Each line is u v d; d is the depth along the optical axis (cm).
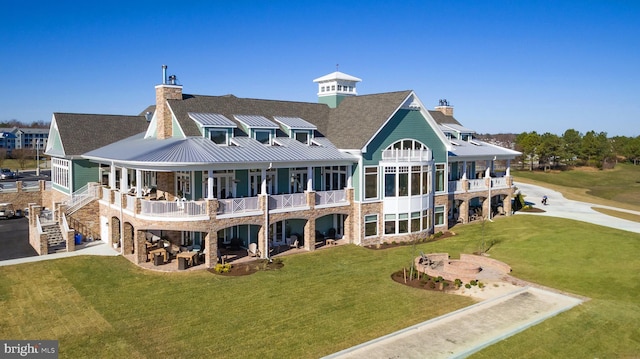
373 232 3262
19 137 15438
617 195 7369
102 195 3203
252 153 2827
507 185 4406
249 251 2858
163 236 2961
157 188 3031
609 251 2933
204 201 2584
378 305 2100
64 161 3819
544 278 2502
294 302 2119
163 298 2141
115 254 2823
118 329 1817
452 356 1630
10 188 4538
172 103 3092
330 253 2970
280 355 1625
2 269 2517
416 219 3394
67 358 1595
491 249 3103
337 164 3098
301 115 3638
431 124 3528
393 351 1662
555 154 10188
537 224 3878
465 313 2023
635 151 12081
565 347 1730
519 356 1655
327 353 1642
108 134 3966
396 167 3278
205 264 2622
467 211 4044
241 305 2072
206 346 1684
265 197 2777
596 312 2025
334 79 3875
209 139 2930
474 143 4594
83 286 2281
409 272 2600
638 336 1833
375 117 3294
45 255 2788
